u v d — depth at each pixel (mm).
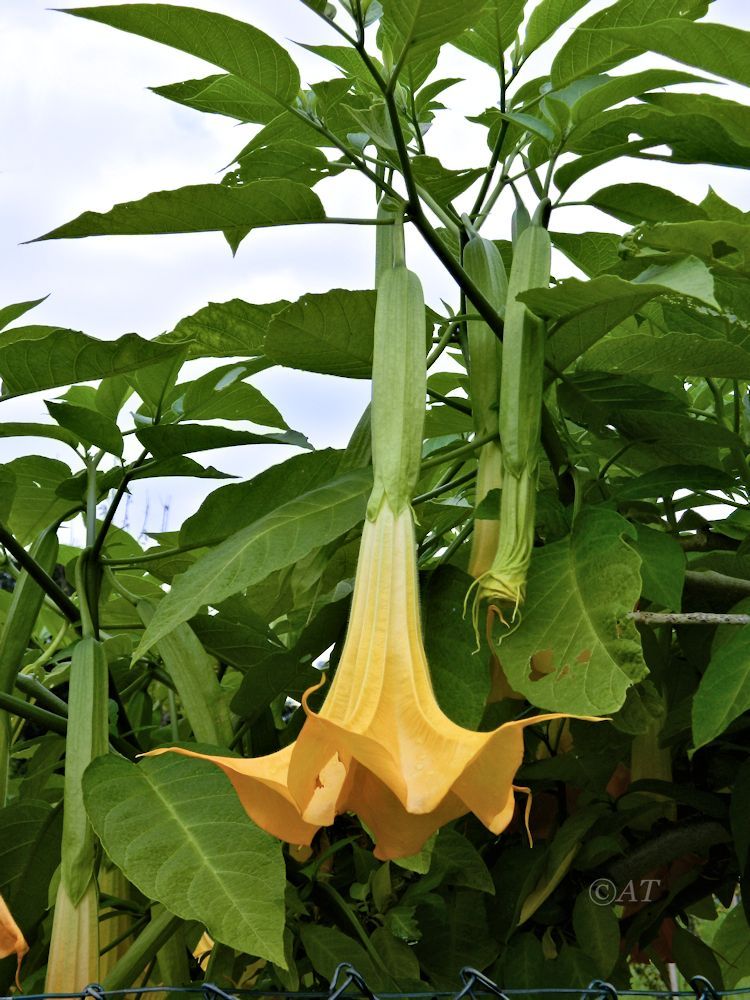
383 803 960
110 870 1629
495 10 1911
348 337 1547
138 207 1410
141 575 2625
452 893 1729
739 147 1648
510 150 2012
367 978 1505
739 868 1822
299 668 1676
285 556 1329
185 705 1559
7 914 1027
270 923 1098
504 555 1265
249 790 897
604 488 1818
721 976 1938
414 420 1221
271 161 1853
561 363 1595
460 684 1365
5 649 1604
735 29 1306
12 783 2301
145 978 1567
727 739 1874
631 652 1188
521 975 1629
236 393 2076
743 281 1745
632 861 1774
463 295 1700
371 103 1872
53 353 1508
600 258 2059
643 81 1532
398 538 1142
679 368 1706
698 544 1913
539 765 1805
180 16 1381
